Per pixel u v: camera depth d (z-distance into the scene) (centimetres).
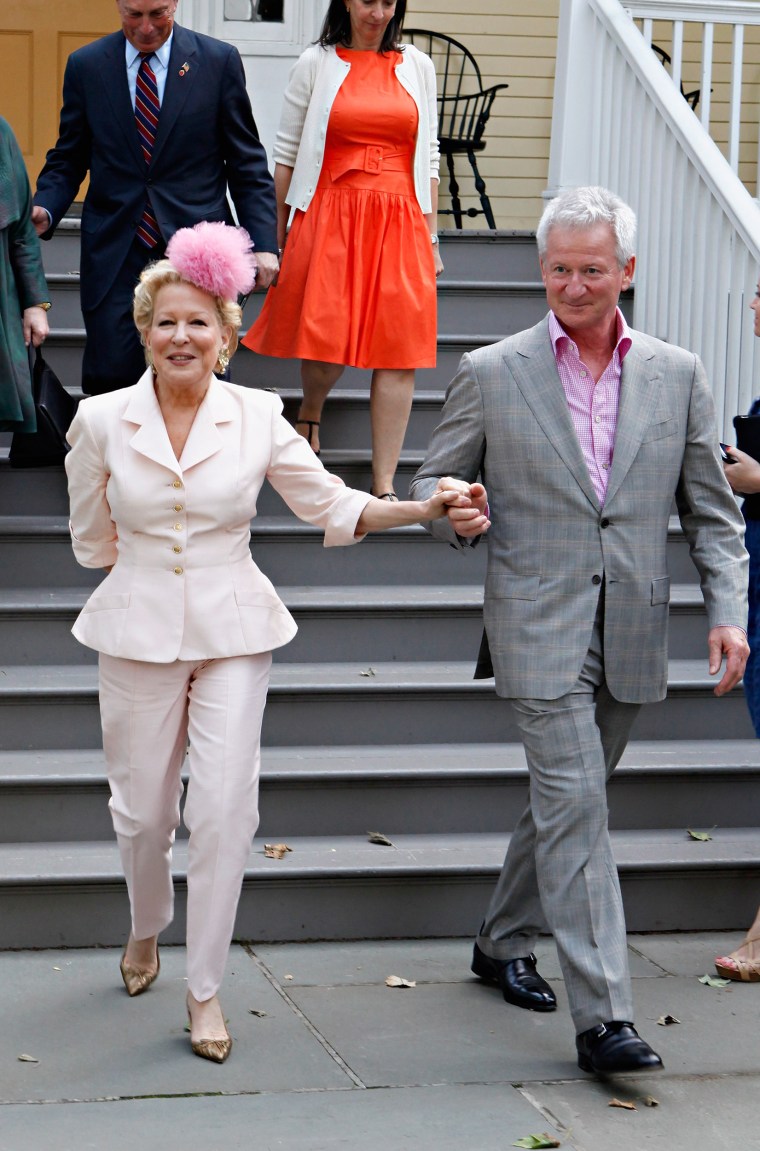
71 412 554
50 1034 376
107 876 434
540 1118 340
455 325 695
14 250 530
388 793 482
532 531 378
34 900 434
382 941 454
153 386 361
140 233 543
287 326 594
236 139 551
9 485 601
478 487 345
